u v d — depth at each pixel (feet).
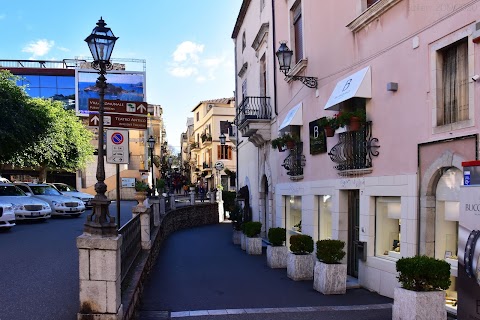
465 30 20.29
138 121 30.94
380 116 27.04
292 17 44.19
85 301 15.67
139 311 22.29
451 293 21.77
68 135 92.94
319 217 37.24
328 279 26.78
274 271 35.45
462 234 16.71
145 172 134.92
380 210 27.71
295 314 21.97
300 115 40.42
